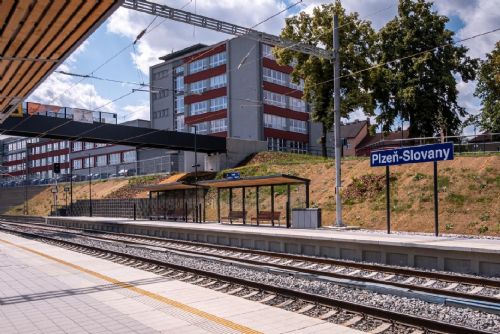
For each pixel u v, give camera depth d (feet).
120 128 140.77
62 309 27.48
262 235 66.13
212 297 29.96
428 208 77.61
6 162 407.44
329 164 115.96
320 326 23.26
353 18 120.37
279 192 112.88
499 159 83.35
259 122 195.62
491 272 42.14
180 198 138.92
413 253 48.14
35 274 40.42
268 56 203.31
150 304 28.22
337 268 46.11
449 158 58.54
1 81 48.65
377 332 23.15
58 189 239.30
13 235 91.97
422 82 128.26
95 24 34.40
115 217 158.61
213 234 78.28
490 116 136.05
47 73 46.42
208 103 216.33
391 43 131.03
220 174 146.10
